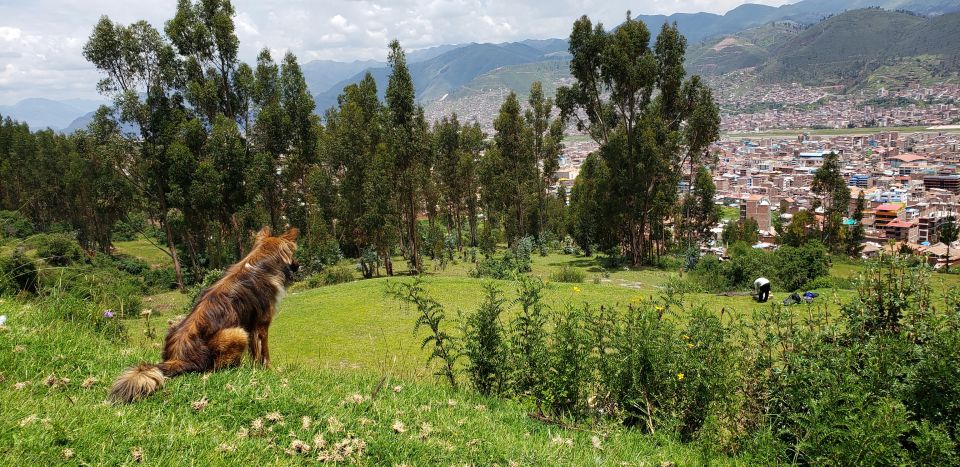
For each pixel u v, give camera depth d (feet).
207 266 153.07
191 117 129.29
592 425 16.55
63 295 20.95
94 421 10.37
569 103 130.31
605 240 147.23
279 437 11.46
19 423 9.66
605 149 128.06
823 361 15.55
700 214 183.32
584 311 20.02
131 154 126.82
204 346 14.10
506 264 103.14
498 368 18.79
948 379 13.67
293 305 69.46
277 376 15.12
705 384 16.56
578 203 175.32
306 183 153.38
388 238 122.83
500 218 224.53
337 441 11.58
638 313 19.43
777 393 16.31
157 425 10.82
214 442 10.50
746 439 15.84
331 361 44.21
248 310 15.56
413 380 19.57
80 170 167.12
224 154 124.36
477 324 19.44
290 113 135.64
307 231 146.20
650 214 140.56
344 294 72.95
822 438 13.47
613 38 119.65
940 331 15.43
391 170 123.85
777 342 17.61
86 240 184.03
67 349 14.94
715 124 129.80
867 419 12.81
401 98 121.49
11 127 198.90
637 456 14.32
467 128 235.40
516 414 16.34
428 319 19.86
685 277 97.25
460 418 14.62
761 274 88.48
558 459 12.87
